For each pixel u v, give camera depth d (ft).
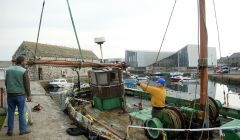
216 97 96.58
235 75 174.50
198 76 16.78
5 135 17.01
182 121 16.75
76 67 26.23
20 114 16.98
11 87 16.39
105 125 20.97
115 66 28.35
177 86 147.54
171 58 295.69
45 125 22.04
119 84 27.25
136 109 27.30
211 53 268.00
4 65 162.20
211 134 17.38
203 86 16.30
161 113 17.03
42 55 138.51
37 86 80.74
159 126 16.39
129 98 35.29
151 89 18.60
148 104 30.53
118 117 24.25
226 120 21.86
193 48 272.10
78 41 24.86
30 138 18.24
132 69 302.45
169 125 16.35
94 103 28.17
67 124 22.66
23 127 17.25
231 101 66.13
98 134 18.93
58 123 22.86
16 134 17.26
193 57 271.69
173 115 16.57
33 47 143.02
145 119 19.02
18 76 16.33
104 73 26.16
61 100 39.27
